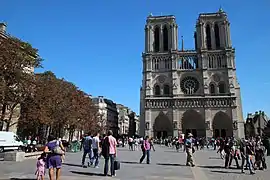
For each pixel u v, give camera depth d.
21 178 17.28
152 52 121.75
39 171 15.52
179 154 48.62
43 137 72.94
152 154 47.84
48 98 53.12
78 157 36.66
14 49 41.38
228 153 27.27
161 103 114.25
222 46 117.75
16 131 64.00
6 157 28.59
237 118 107.81
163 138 114.31
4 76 40.38
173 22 123.56
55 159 14.95
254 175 21.95
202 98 111.69
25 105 49.25
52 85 58.38
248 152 23.66
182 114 112.06
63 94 62.59
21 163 26.31
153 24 125.56
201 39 119.88
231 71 113.12
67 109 62.38
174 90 114.75
